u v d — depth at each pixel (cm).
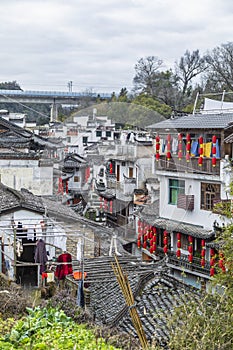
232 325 973
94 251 1970
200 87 5128
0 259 1975
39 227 1942
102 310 1568
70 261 1836
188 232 2825
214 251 2695
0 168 2920
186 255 2952
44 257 1848
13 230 1866
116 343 1013
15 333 871
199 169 2781
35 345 816
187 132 2873
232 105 3500
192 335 941
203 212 2828
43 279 1780
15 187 2914
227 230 1152
